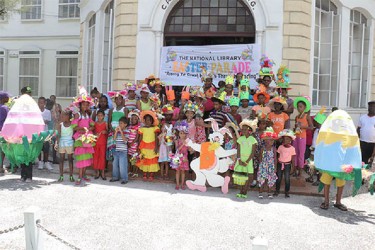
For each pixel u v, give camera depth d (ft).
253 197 24.08
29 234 13.43
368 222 20.15
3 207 20.43
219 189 25.86
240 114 27.68
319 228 18.88
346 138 21.42
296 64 31.01
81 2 47.80
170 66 33.17
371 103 29.09
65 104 59.16
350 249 16.43
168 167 28.22
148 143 26.66
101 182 26.66
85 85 47.16
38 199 21.99
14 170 29.17
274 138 23.43
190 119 26.20
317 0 35.19
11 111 25.12
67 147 26.37
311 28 32.48
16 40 61.21
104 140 27.35
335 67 37.19
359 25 40.14
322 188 23.61
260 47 31.45
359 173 21.45
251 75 31.58
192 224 18.66
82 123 26.32
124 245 16.05
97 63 42.16
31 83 60.75
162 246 16.07
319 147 22.22
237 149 23.98
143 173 28.50
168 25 34.06
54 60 59.67
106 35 41.83
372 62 41.22
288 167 24.13
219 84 30.83
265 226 18.79
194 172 25.77
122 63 34.06
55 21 59.26
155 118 26.53
